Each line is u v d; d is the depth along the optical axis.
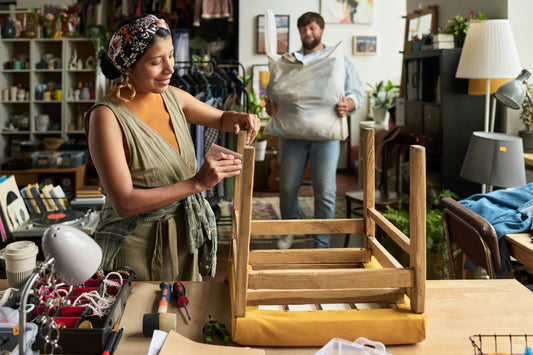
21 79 6.92
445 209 2.72
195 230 1.76
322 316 1.27
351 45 7.81
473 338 1.30
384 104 7.07
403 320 1.26
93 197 3.33
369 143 1.61
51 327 1.08
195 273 1.84
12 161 5.36
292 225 1.62
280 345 1.26
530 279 3.12
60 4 6.98
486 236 2.39
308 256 1.59
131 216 1.68
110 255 1.66
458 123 4.23
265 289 1.29
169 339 1.22
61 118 6.92
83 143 6.51
